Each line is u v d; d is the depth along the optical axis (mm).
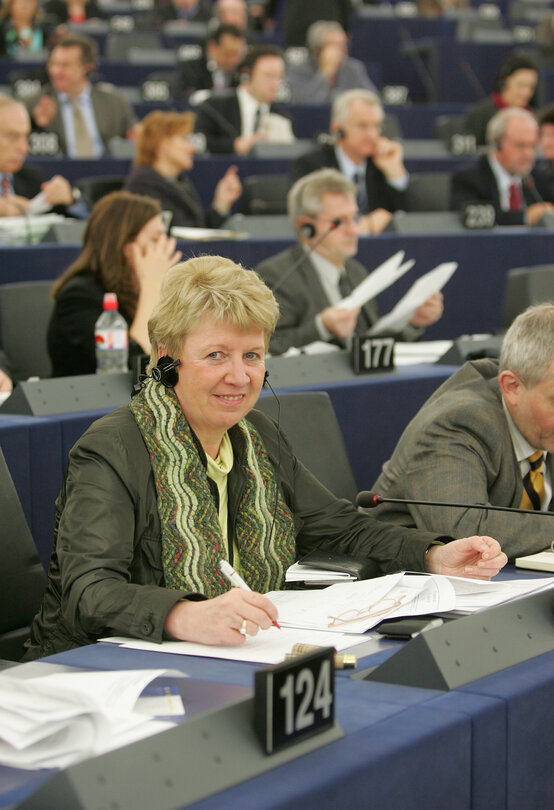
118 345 3924
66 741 1432
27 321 4711
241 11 12477
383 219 6965
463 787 1506
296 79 10914
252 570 2258
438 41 12703
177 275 2182
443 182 7934
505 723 1578
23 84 9359
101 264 4109
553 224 7367
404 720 1489
